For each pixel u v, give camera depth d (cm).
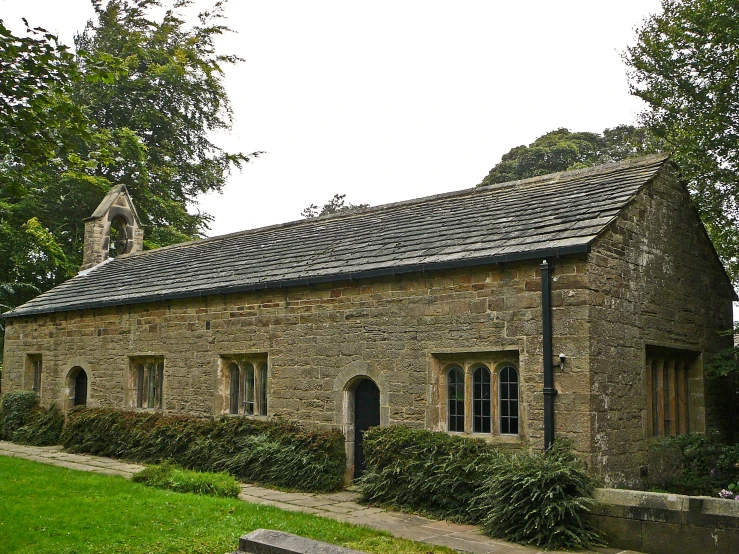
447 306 1097
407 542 813
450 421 1099
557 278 979
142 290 1722
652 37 1576
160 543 750
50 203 2953
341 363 1238
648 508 797
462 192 1534
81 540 750
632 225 1103
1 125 856
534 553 793
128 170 3017
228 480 1110
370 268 1195
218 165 3491
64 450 1684
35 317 2055
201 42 3138
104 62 938
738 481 1059
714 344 1370
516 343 1008
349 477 1214
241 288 1405
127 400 1691
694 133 1384
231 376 1479
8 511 862
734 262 1551
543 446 959
